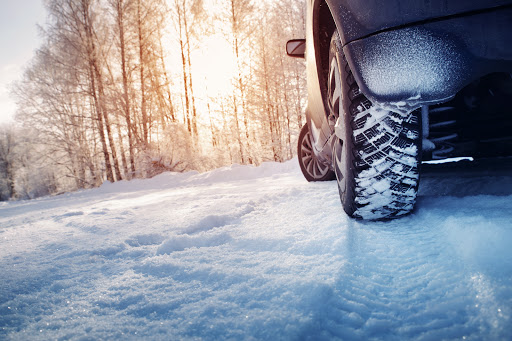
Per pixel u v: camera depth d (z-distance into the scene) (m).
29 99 17.17
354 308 0.63
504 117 1.46
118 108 13.82
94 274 0.97
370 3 0.94
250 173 6.64
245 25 14.52
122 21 13.72
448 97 0.91
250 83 15.24
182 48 16.38
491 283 0.60
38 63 16.47
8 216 3.61
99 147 17.08
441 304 0.59
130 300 0.76
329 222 1.25
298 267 0.85
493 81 1.44
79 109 17.41
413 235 0.98
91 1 13.84
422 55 0.89
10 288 0.87
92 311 0.71
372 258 0.86
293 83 14.72
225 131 17.52
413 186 1.09
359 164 1.09
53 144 17.73
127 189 7.89
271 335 0.55
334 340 0.54
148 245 1.30
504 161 2.00
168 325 0.62
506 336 0.47
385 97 0.96
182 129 13.05
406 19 0.89
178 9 15.73
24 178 29.27
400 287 0.70
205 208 1.99
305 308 0.62
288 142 15.65
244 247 1.12
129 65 14.49
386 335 0.54
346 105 1.11
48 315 0.71
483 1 0.81
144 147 12.74
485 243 0.74
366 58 0.97
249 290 0.74
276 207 1.75
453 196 1.35
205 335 0.58
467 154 1.63
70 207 3.68
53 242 1.43
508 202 1.11
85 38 13.73
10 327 0.66
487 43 0.84
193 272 0.90
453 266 0.73
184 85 16.38
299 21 14.28
